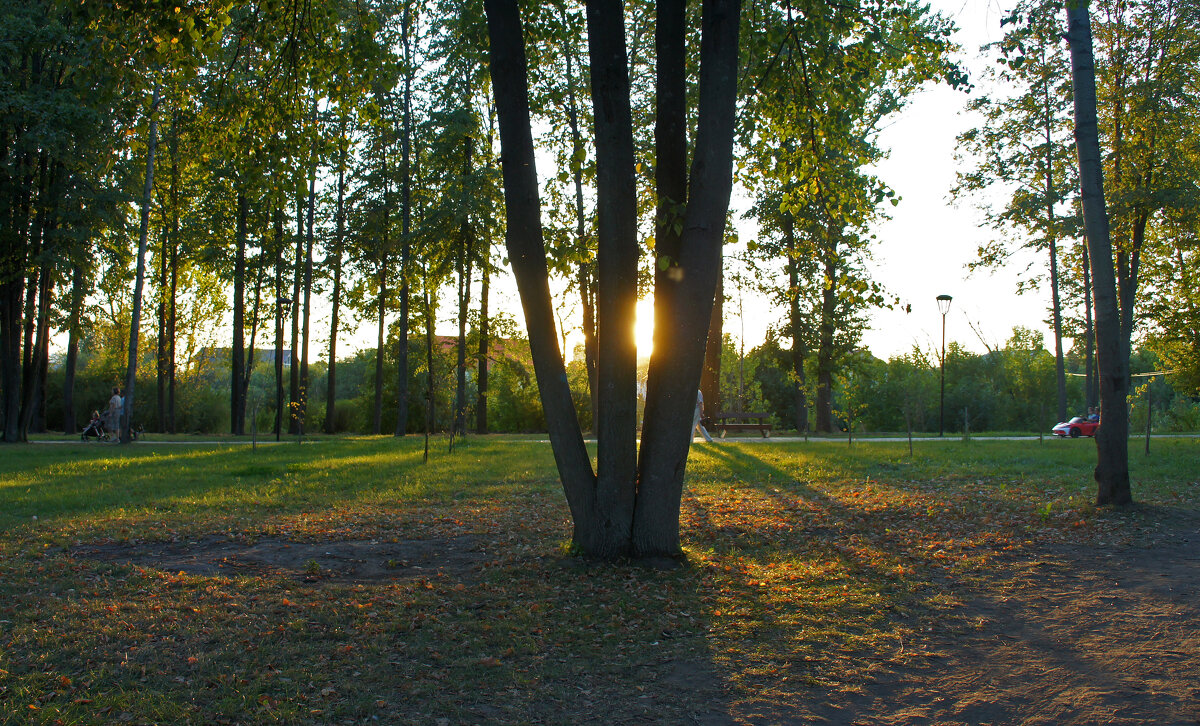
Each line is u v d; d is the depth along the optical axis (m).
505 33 6.84
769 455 17.92
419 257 26.36
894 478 13.70
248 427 45.19
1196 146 20.92
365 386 43.97
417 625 5.48
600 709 4.25
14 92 20.53
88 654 4.79
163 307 33.50
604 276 6.98
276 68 8.81
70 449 20.92
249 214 32.19
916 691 4.50
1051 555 7.72
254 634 5.22
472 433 35.47
